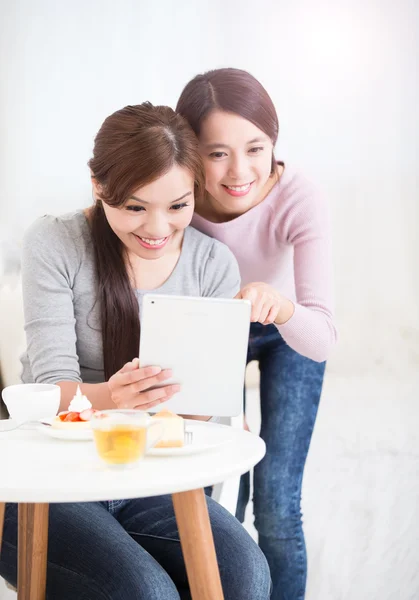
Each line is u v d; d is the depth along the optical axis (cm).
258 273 185
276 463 180
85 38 296
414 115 309
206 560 100
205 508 100
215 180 166
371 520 215
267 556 178
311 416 184
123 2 296
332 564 196
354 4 303
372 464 247
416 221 316
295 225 174
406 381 313
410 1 303
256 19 301
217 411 118
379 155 313
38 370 139
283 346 184
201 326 115
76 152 297
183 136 136
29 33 296
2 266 274
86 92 297
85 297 147
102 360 148
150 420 97
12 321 246
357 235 319
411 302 320
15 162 298
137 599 106
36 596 115
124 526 133
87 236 148
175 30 298
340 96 308
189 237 157
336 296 322
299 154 311
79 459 99
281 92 306
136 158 130
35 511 113
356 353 321
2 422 124
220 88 160
